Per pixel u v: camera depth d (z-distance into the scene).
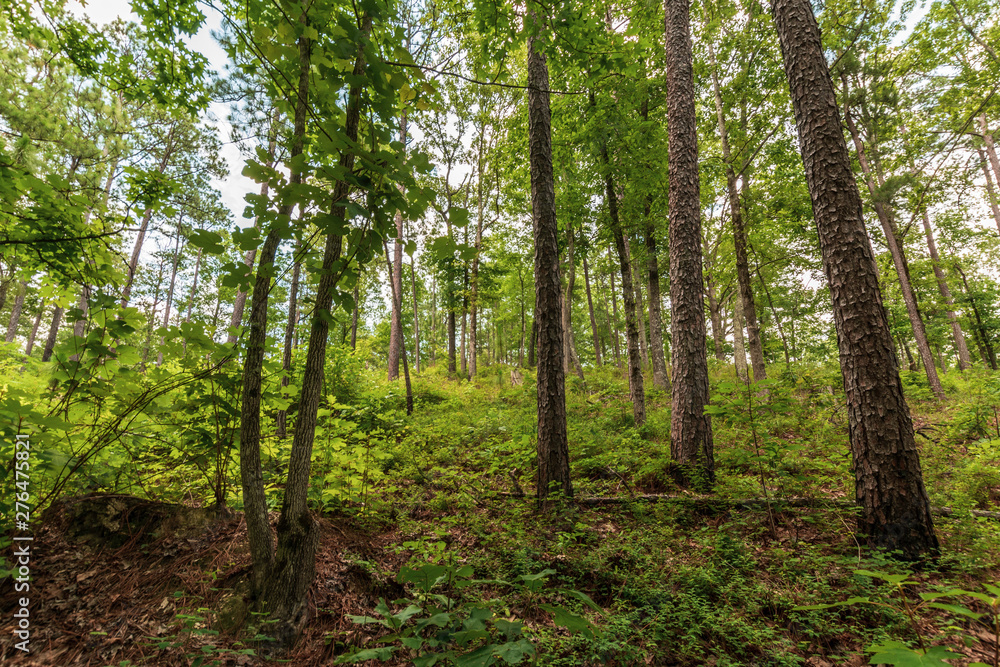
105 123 10.98
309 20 2.15
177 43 4.60
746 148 11.37
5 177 2.40
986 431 6.22
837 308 3.96
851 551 3.63
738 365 13.40
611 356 33.69
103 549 2.72
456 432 8.18
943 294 17.59
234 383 3.13
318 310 2.50
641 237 12.09
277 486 4.11
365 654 1.79
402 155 1.83
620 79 7.95
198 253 21.95
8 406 2.23
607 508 4.88
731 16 10.61
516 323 32.78
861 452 3.72
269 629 2.34
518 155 10.61
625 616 2.85
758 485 4.84
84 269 2.83
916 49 11.23
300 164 1.77
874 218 13.12
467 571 1.92
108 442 2.94
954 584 3.00
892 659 1.19
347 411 7.33
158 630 2.29
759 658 2.54
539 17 3.59
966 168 11.53
